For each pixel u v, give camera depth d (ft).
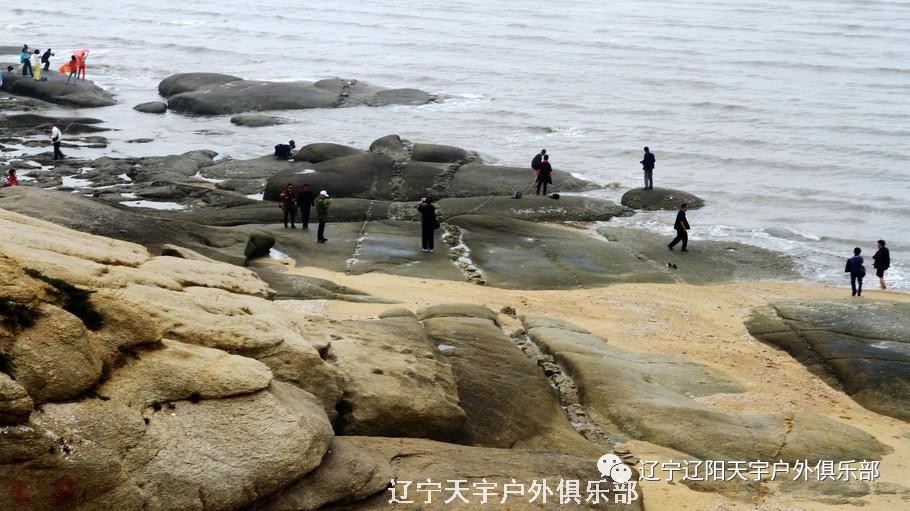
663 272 97.71
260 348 43.34
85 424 33.96
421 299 77.25
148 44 247.50
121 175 132.16
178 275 49.80
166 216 104.01
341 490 38.93
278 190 120.06
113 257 47.67
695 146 157.79
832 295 93.97
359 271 87.86
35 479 32.37
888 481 50.08
